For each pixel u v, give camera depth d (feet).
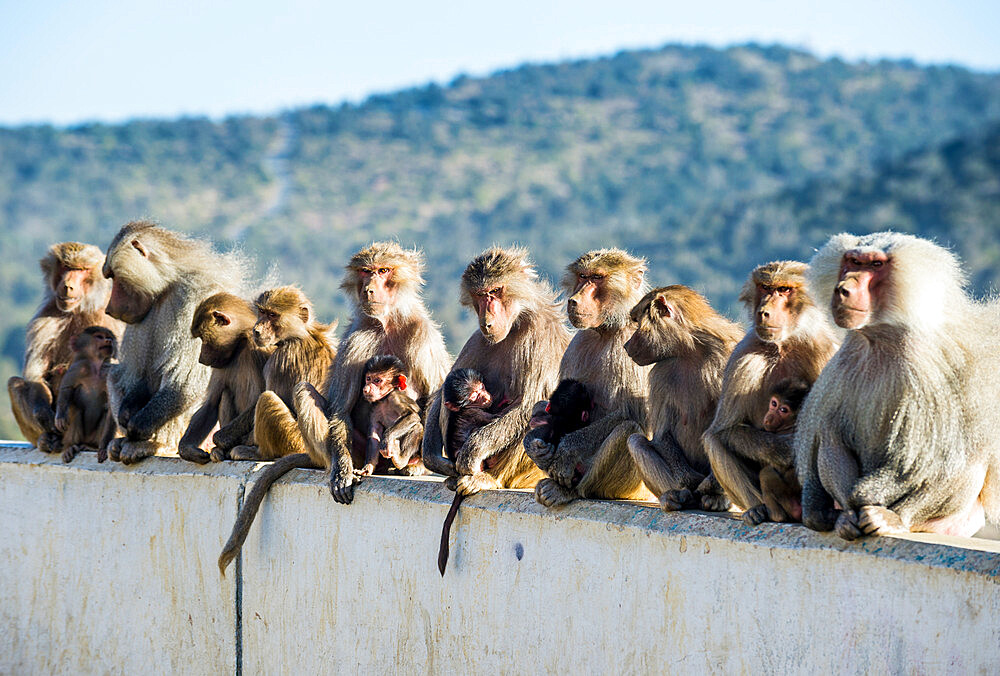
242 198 635.25
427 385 33.58
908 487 20.81
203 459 34.42
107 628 36.35
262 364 36.24
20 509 39.27
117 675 35.96
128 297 37.35
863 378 21.34
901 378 20.80
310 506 31.04
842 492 20.70
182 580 34.27
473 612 26.78
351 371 32.86
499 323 29.58
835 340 24.34
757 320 23.58
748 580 21.12
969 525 22.07
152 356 37.73
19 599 38.96
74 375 38.58
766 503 21.62
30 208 549.54
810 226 204.23
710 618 21.79
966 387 21.06
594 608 24.13
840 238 21.75
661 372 26.48
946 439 20.74
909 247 20.85
